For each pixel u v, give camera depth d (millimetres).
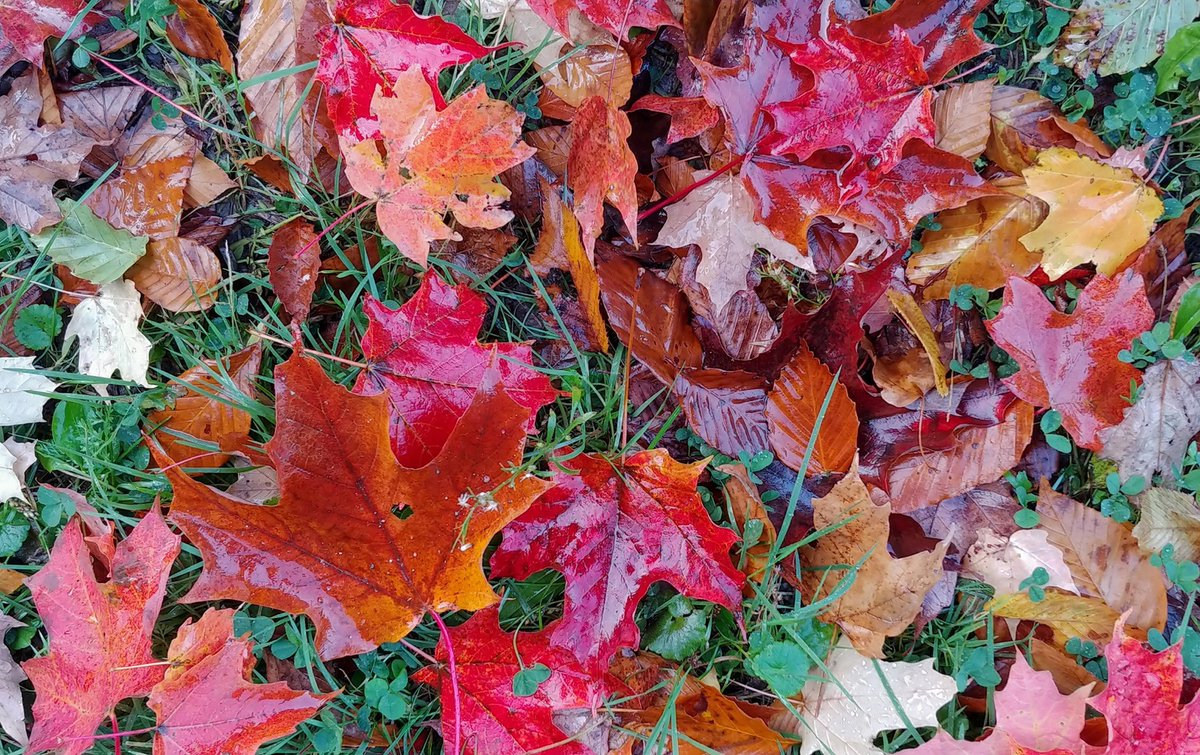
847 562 573
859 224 581
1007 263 601
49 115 582
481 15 592
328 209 597
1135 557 584
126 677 529
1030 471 610
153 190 586
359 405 493
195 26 583
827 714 574
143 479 585
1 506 576
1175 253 612
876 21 563
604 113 543
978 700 595
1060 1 608
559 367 611
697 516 554
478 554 516
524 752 544
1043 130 607
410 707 574
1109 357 586
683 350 596
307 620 577
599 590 555
